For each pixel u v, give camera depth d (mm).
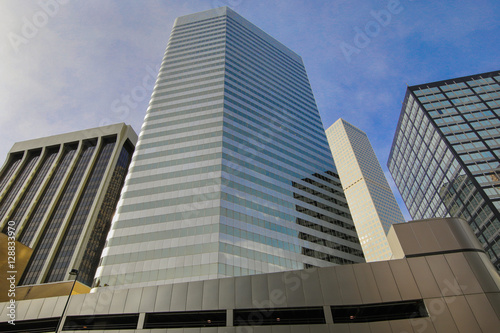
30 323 29156
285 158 73562
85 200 116438
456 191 85500
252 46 102375
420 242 26156
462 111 93875
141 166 60219
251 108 77562
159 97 75250
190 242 46875
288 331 24312
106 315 28250
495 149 81250
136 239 48375
